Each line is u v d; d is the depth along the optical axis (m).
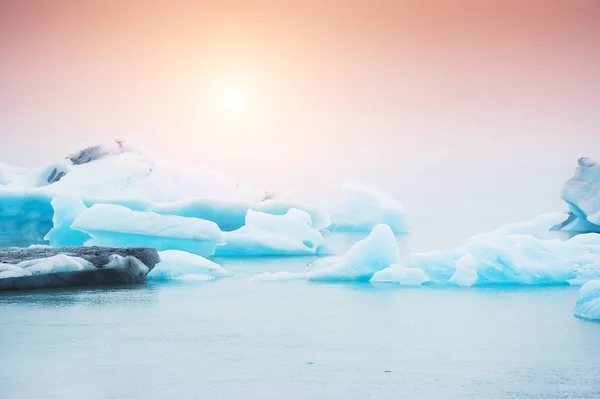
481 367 24.73
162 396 22.06
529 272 39.44
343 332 29.25
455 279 39.47
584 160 77.88
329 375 23.92
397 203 87.44
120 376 23.75
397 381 23.36
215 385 22.98
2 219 67.50
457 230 91.38
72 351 26.44
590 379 23.59
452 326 30.16
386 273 40.62
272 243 56.44
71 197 59.34
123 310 32.84
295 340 28.05
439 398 21.98
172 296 36.22
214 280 41.72
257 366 24.81
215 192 74.44
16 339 27.91
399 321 31.05
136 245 50.91
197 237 50.25
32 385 22.94
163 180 73.94
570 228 77.38
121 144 80.50
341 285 39.72
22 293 36.09
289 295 36.78
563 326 30.06
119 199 66.56
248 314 32.34
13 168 83.19
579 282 39.25
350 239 76.19
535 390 22.64
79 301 34.44
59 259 37.94
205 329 29.67
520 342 27.70
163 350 26.64
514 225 45.34
